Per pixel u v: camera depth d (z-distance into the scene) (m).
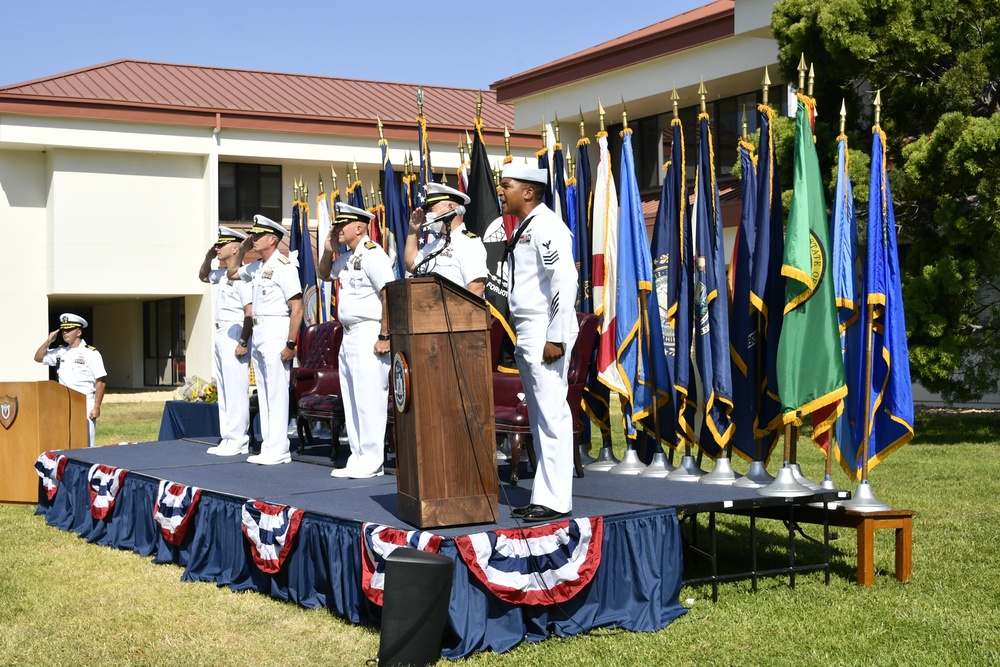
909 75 13.58
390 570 4.94
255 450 9.79
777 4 14.32
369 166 26.42
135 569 7.23
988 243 12.97
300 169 26.70
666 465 7.68
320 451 9.72
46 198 25.31
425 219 7.68
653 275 7.81
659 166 22.03
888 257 6.64
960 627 5.43
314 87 29.09
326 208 12.77
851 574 6.66
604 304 8.05
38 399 10.05
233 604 6.20
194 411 12.50
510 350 8.01
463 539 5.13
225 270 9.98
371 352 7.77
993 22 12.85
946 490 9.52
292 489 7.07
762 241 6.86
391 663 4.92
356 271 7.82
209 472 8.09
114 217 25.08
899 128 13.87
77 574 7.07
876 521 6.34
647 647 5.20
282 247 9.24
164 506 7.34
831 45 13.31
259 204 26.41
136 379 30.38
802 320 6.42
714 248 7.13
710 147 7.36
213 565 6.89
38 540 8.35
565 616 5.48
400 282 5.63
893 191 13.22
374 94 29.67
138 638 5.55
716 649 5.15
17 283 25.23
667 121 21.72
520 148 26.31
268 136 25.38
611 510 5.79
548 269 5.66
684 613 5.79
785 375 6.41
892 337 6.60
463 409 5.54
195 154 25.20
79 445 10.41
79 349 10.91
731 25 18.22
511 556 5.26
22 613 6.08
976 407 17.41
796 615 5.71
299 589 6.12
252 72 29.23
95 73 26.55
